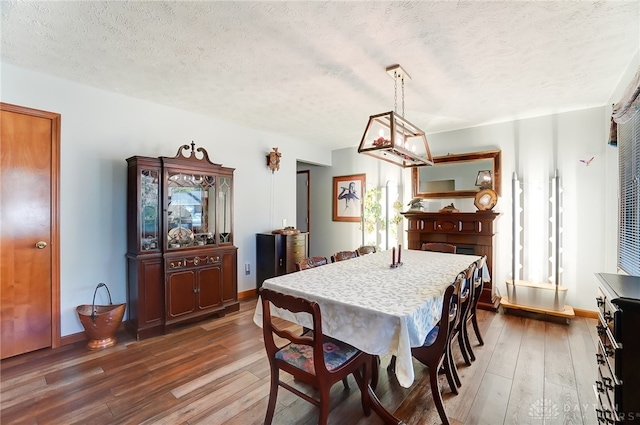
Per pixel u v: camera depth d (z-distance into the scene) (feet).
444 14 5.66
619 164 8.20
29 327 8.21
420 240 13.78
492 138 13.08
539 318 11.05
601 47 6.85
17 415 5.80
